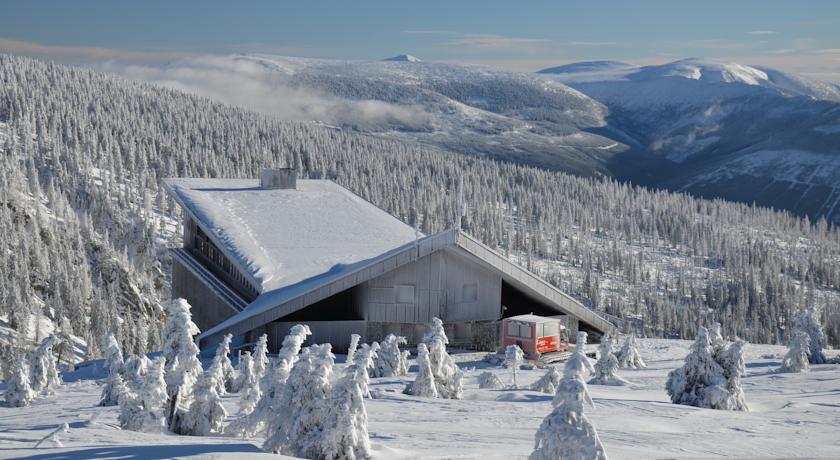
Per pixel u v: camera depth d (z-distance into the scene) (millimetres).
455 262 45000
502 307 47531
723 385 24125
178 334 18078
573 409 12219
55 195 182875
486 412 21703
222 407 18000
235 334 41531
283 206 60906
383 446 15266
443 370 26297
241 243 50812
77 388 33688
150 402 17438
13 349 115438
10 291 129375
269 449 14531
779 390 28547
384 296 44281
